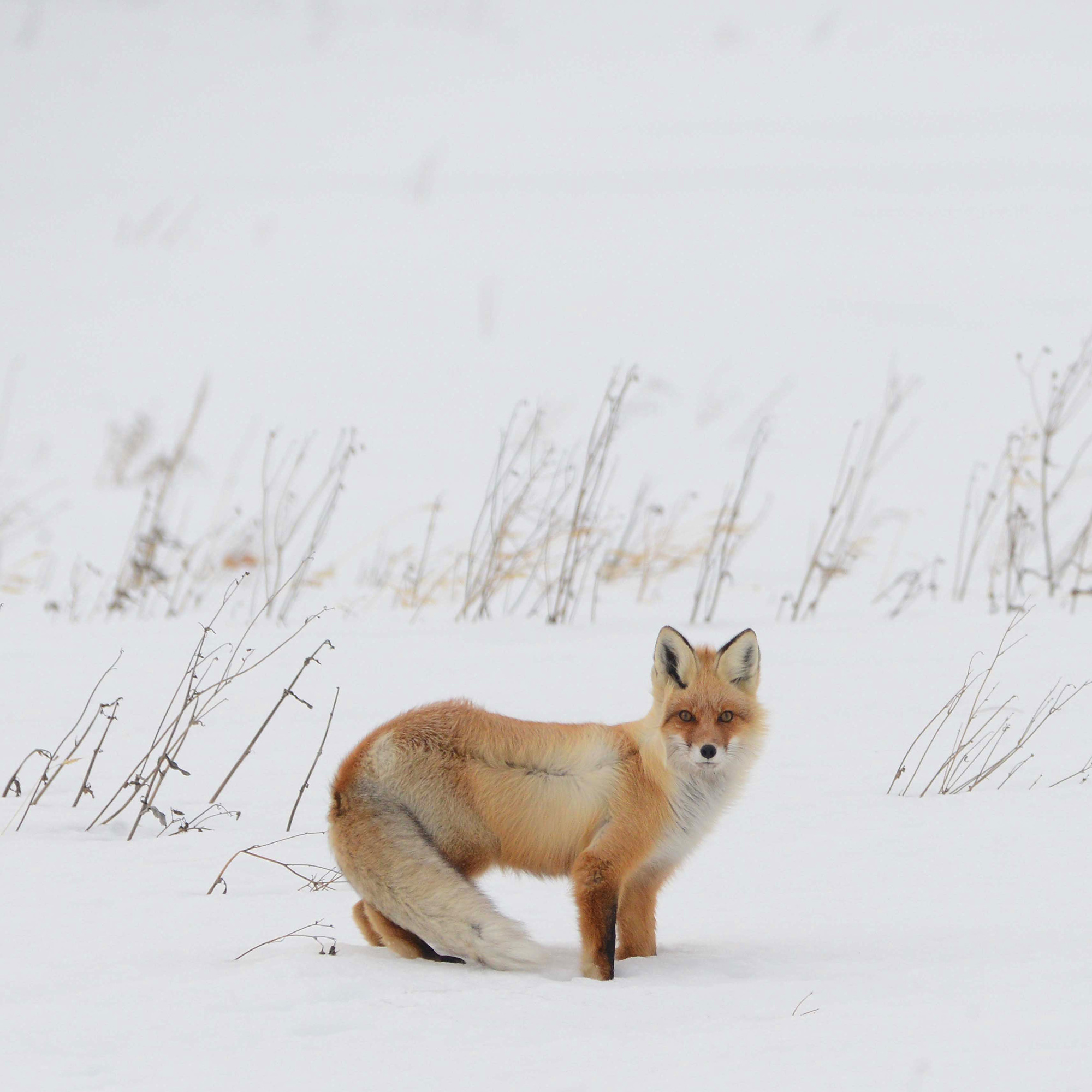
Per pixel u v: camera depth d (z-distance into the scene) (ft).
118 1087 32.37
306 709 81.10
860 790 66.69
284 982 40.50
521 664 93.20
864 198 336.90
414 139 433.07
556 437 191.21
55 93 480.23
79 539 146.61
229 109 470.39
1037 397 199.72
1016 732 74.74
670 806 48.55
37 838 57.88
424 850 46.06
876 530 146.30
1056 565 126.31
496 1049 35.22
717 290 277.85
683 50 509.35
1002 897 50.98
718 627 106.73
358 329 260.42
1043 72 435.94
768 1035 36.11
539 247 317.22
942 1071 32.63
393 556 131.85
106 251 321.11
